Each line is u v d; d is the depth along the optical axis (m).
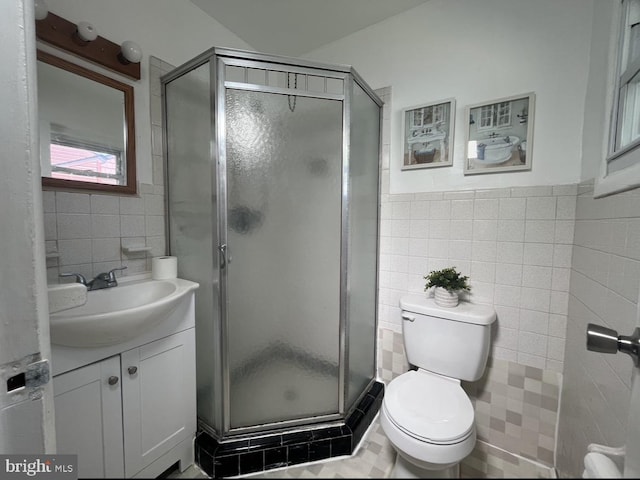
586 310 0.99
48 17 1.02
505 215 1.31
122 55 1.22
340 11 1.55
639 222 0.67
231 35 1.73
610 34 0.90
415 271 1.56
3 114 0.42
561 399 1.21
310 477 1.19
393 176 1.61
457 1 1.39
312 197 1.32
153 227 1.38
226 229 1.19
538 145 1.23
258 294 1.28
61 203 1.08
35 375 0.46
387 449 1.33
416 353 1.37
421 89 1.51
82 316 0.81
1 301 0.43
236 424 1.26
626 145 0.76
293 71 1.23
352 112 1.35
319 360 1.36
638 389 0.42
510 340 1.32
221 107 1.16
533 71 1.23
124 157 1.26
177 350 1.16
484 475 1.28
